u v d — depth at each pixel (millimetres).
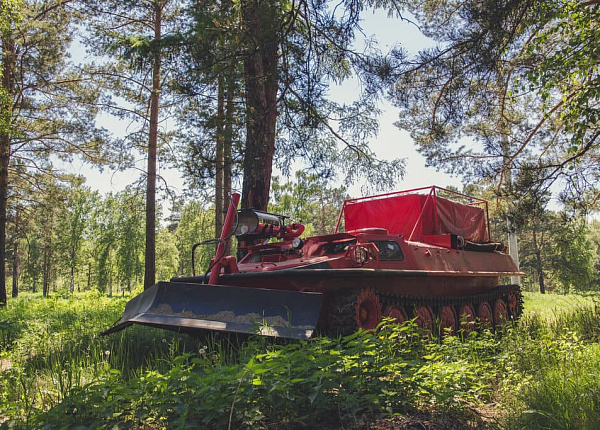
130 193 20703
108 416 3867
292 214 24469
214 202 17391
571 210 9797
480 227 12898
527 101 13703
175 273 58406
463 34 8648
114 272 55844
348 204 11836
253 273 7562
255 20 9461
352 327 7238
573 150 8477
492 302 12070
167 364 6367
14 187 23844
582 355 5945
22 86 20438
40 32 19766
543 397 4465
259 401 4176
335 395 4383
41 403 4879
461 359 6172
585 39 7988
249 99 11359
